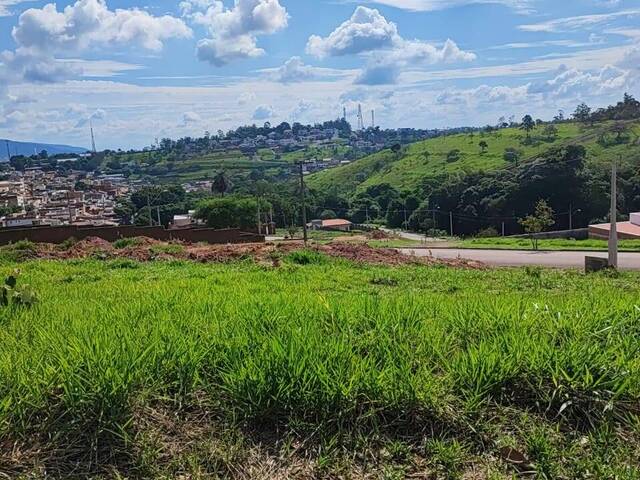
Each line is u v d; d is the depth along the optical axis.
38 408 2.98
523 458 2.80
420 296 7.12
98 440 2.89
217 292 7.29
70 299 6.68
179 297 6.20
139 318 4.68
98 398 2.95
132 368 3.17
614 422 3.08
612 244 18.91
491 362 3.29
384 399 3.07
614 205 18.89
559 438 2.96
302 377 3.14
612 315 4.40
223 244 23.98
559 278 12.84
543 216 42.16
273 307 5.01
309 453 2.88
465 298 6.31
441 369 3.47
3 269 11.80
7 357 3.48
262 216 57.72
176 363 3.41
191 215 61.28
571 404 3.13
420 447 2.91
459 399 3.15
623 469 2.71
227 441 2.94
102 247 19.61
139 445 2.85
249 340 3.74
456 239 50.59
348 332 3.96
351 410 3.04
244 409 3.09
